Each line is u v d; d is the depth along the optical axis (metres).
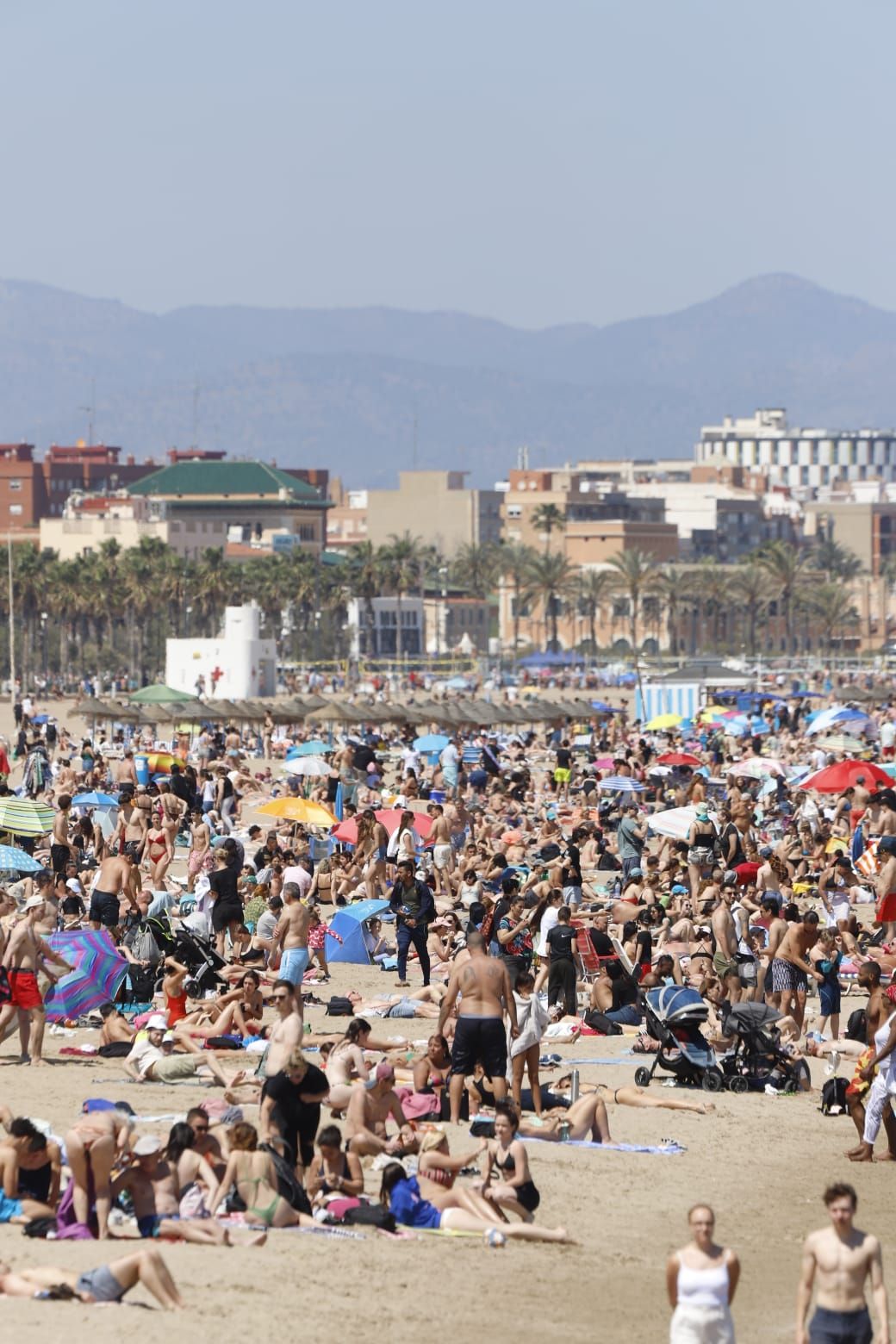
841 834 158.88
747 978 90.81
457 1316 49.06
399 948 100.56
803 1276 43.97
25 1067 76.69
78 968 81.38
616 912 110.12
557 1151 68.38
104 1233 53.12
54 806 158.25
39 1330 43.75
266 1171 55.97
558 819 173.50
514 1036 71.19
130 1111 62.66
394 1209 57.47
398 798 176.62
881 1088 70.25
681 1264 43.00
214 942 102.38
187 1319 45.72
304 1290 49.69
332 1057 69.06
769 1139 73.06
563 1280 53.59
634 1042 87.44
